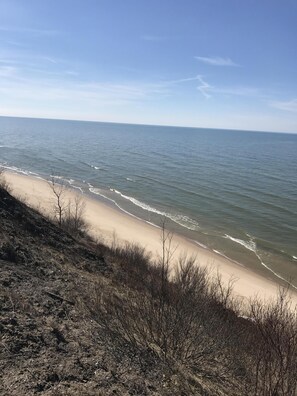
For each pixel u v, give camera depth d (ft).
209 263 72.79
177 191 140.56
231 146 410.72
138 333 24.59
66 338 22.95
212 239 90.68
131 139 444.55
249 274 71.20
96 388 18.85
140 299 29.12
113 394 18.71
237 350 24.21
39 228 45.93
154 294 31.24
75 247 46.70
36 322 23.63
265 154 327.67
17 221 43.65
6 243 35.22
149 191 138.92
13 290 27.30
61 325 24.45
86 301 29.68
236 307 38.65
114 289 34.94
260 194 142.00
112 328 25.18
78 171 176.04
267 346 21.43
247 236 94.02
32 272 32.96
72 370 19.77
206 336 24.53
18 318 23.26
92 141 370.73
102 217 96.43
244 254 82.69
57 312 26.13
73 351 21.65
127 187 144.46
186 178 168.55
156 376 21.08
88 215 94.94
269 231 98.63
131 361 21.83
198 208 117.80
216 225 101.55
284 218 110.73
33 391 17.29
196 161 236.43
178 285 33.04
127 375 20.57
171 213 110.93
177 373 21.58
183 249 80.02
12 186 115.96
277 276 72.59
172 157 253.24
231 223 103.96
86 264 42.24
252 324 29.01
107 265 45.09
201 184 155.84
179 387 20.54
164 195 133.39
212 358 23.39
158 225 97.96
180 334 23.76
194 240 88.94
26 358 19.72
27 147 272.72
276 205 125.39
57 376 18.93
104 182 152.15
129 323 25.55
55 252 41.57
